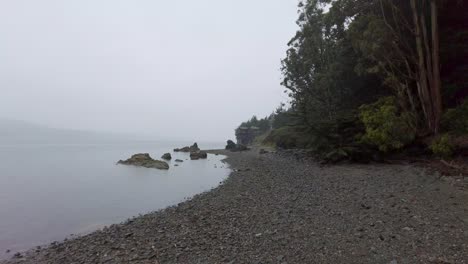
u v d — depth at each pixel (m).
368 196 10.70
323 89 30.20
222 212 10.48
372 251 5.88
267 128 103.88
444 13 18.86
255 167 25.92
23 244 9.15
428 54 17.20
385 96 20.44
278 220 8.66
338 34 28.14
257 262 5.77
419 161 16.03
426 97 17.23
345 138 21.16
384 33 17.47
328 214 8.82
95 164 36.72
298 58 36.53
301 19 34.75
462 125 14.89
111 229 9.88
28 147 96.19
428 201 9.32
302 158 28.12
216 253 6.49
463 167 12.62
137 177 24.41
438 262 5.17
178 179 22.75
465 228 6.74
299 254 6.01
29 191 18.52
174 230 8.78
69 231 10.49
